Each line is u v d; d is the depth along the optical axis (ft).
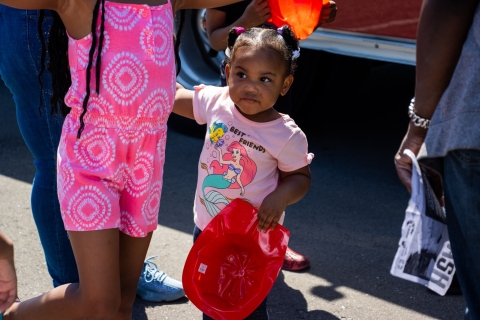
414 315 10.00
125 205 7.57
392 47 12.57
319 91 16.38
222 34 9.91
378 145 17.33
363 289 10.72
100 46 6.97
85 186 7.16
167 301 10.25
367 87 21.85
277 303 10.23
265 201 7.79
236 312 7.92
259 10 9.36
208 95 8.51
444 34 6.15
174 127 18.08
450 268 7.00
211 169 8.26
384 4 12.21
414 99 6.73
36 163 8.74
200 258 8.11
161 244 12.02
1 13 8.20
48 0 6.84
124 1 7.11
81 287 7.27
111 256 7.25
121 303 8.09
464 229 6.22
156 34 7.23
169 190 14.44
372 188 14.82
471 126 5.82
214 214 8.30
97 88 7.07
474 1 6.03
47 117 8.40
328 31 13.35
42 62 7.80
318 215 13.43
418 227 6.73
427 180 6.71
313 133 18.03
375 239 12.46
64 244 8.82
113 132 7.18
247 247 8.14
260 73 7.67
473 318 6.39
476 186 5.97
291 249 11.43
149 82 7.22
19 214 13.07
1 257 5.97
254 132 8.00
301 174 8.13
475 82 5.87
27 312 7.67
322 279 11.00
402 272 6.91
